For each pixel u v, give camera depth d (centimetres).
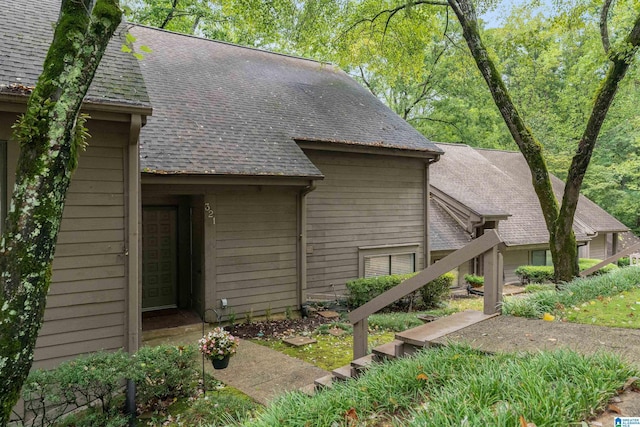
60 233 477
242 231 874
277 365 627
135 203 520
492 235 426
